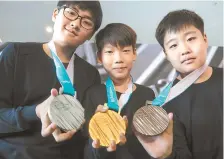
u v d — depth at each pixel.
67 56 1.07
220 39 1.10
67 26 1.05
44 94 1.03
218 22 1.10
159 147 0.87
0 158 1.00
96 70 1.07
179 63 1.07
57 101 0.88
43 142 0.99
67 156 0.99
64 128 0.86
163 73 1.08
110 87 1.05
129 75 1.07
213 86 1.06
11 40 1.06
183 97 1.06
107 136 0.90
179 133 1.01
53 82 1.04
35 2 1.08
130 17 1.10
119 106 1.04
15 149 0.99
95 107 1.03
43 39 1.07
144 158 0.99
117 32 1.06
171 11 1.10
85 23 1.05
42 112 0.90
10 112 0.96
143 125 0.88
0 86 1.01
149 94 1.06
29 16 1.08
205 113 1.04
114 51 1.06
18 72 1.04
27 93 1.02
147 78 1.07
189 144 1.02
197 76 1.07
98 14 1.07
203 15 1.10
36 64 1.05
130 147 1.00
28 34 1.07
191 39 1.08
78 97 1.03
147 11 1.10
